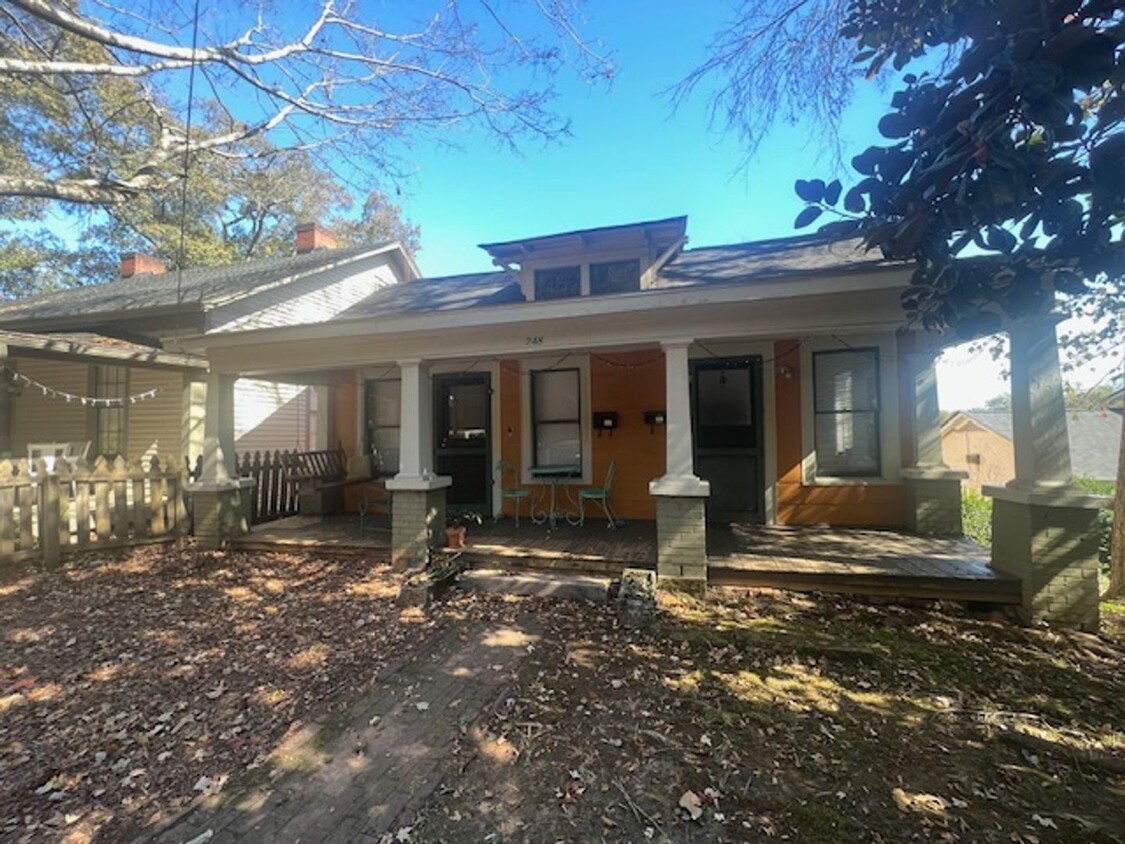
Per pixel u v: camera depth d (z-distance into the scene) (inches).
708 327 202.4
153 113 260.2
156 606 194.2
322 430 369.1
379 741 109.8
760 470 275.0
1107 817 86.0
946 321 90.4
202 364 319.9
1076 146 70.6
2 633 169.6
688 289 196.7
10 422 429.4
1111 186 66.1
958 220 73.9
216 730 115.8
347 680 138.3
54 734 114.6
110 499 262.5
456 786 95.4
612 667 143.3
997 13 73.7
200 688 134.6
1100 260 73.0
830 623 171.8
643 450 295.4
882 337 261.9
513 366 315.3
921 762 101.0
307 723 117.3
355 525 303.4
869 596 188.1
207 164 293.1
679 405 203.6
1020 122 69.0
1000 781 95.6
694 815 86.8
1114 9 66.6
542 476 309.4
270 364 263.7
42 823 88.3
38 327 397.4
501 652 154.3
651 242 266.4
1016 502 175.8
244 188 366.9
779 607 184.9
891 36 93.1
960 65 73.9
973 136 69.2
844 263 245.8
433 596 197.3
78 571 235.9
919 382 252.7
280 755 105.3
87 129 270.2
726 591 198.2
